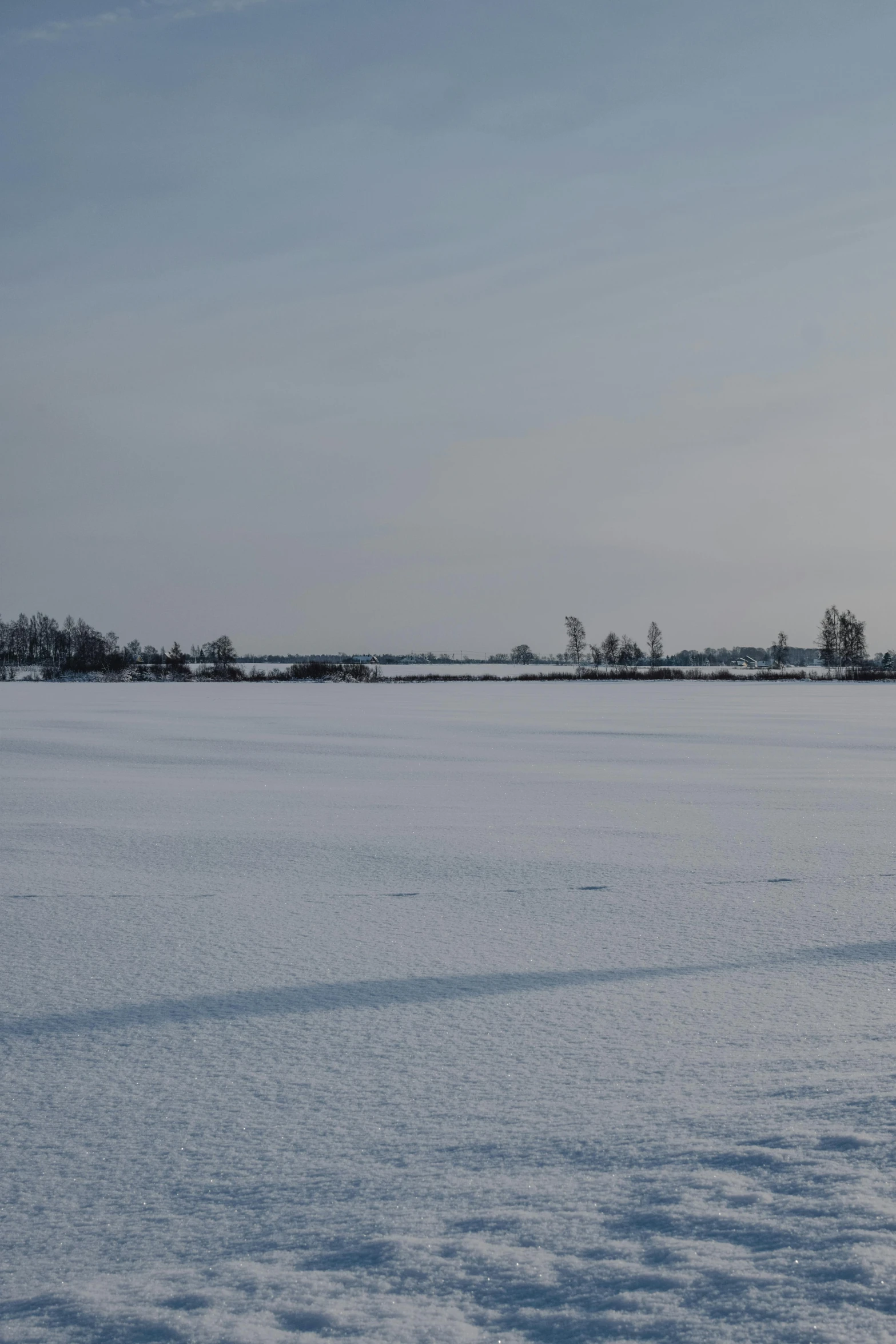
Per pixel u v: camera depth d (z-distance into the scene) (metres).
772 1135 3.19
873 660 118.44
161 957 6.08
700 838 10.45
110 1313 2.44
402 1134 3.54
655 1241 2.57
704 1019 4.77
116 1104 3.92
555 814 12.23
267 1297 2.46
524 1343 2.18
